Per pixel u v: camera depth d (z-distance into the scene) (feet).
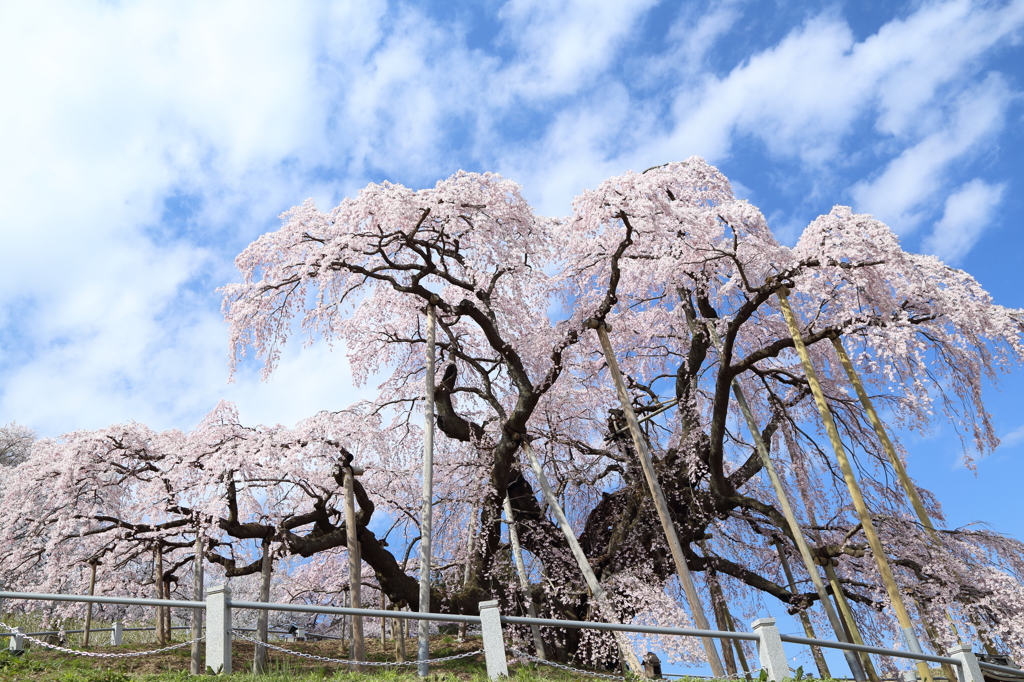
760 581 57.67
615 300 49.83
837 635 47.55
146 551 56.70
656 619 49.37
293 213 53.42
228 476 52.19
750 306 48.67
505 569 58.23
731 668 47.80
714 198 65.10
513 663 46.88
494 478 54.54
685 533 58.08
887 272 46.29
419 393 65.77
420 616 31.91
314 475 53.57
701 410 62.69
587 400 64.69
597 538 61.26
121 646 51.01
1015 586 47.83
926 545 51.21
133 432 57.98
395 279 54.24
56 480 57.88
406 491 64.64
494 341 53.36
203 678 28.50
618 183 49.70
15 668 31.83
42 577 60.03
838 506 61.05
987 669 39.11
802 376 60.18
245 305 55.06
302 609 30.19
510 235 53.83
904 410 58.80
